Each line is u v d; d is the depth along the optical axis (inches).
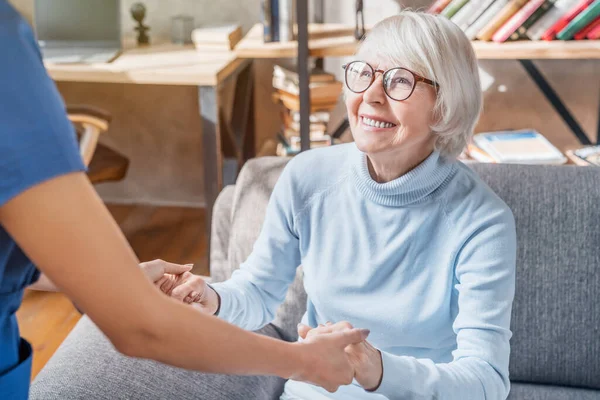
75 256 28.8
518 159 97.0
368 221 52.7
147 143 132.3
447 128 49.4
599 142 117.4
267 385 57.1
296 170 55.6
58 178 28.3
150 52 111.5
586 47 96.3
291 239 56.0
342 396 53.1
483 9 99.3
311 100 106.7
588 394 58.1
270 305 56.9
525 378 59.6
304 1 97.9
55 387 49.6
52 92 29.2
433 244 51.1
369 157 53.6
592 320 58.0
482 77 120.0
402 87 48.2
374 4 117.6
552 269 58.3
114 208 134.0
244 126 118.1
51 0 110.8
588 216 58.3
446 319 51.5
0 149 27.2
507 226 50.0
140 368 51.9
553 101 117.3
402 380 44.5
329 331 43.6
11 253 31.8
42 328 99.7
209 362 32.0
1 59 27.8
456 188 51.5
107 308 29.7
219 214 66.8
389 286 52.2
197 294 50.3
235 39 112.3
